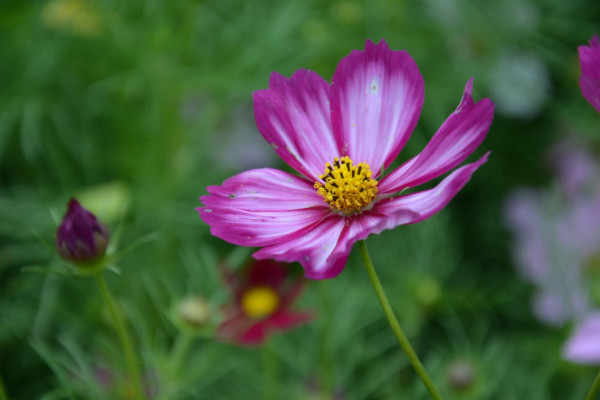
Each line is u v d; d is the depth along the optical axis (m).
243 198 0.43
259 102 0.44
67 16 0.66
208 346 0.59
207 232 0.67
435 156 0.42
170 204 0.67
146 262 0.64
